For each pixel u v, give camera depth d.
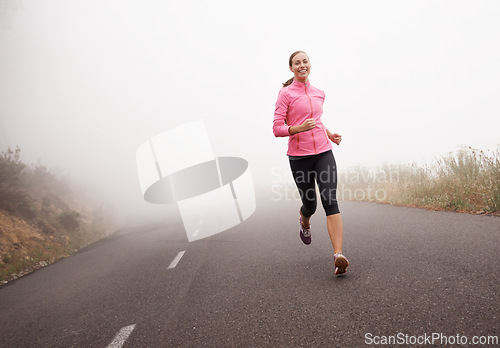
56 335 2.93
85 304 3.75
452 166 7.63
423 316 2.13
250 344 2.14
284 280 3.33
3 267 7.29
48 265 7.57
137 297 3.68
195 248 6.21
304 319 2.37
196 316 2.79
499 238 3.63
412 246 3.82
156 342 2.42
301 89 3.28
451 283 2.58
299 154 3.23
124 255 6.90
